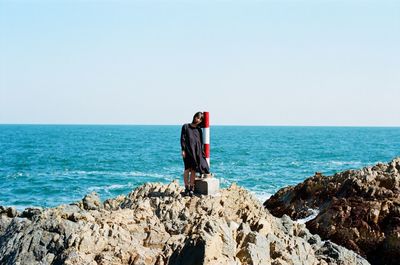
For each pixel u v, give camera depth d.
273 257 11.22
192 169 14.54
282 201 24.09
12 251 11.38
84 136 156.88
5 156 73.94
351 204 19.80
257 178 47.25
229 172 52.25
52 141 121.56
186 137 14.55
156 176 50.75
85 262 10.27
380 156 77.62
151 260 10.58
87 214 12.19
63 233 11.34
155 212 13.20
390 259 17.59
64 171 55.22
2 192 40.53
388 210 18.97
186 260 9.69
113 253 10.61
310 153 82.38
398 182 20.89
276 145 107.44
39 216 12.38
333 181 22.72
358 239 18.48
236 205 14.20
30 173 53.25
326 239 19.02
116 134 180.25
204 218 11.59
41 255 11.04
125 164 62.56
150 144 109.56
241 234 11.23
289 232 14.49
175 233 11.96
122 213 12.49
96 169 57.16
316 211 21.69
